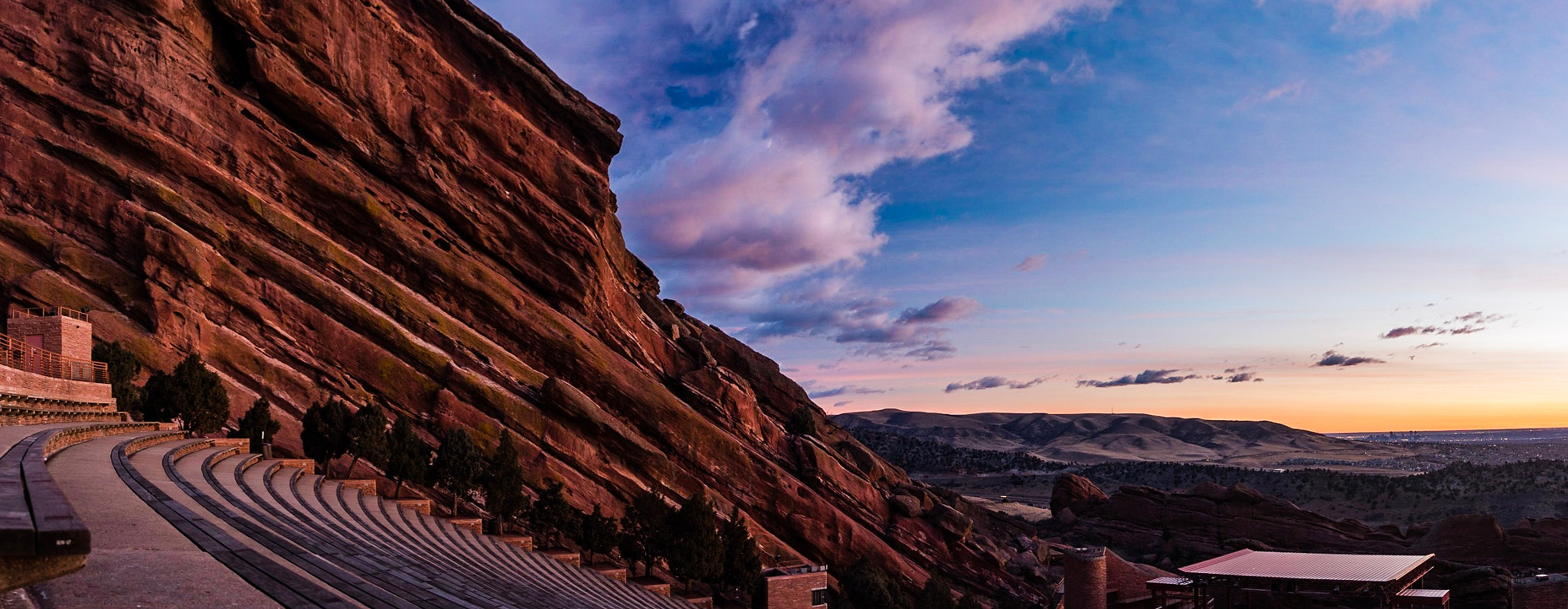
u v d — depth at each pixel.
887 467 105.06
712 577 61.75
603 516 65.31
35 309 55.41
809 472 84.75
